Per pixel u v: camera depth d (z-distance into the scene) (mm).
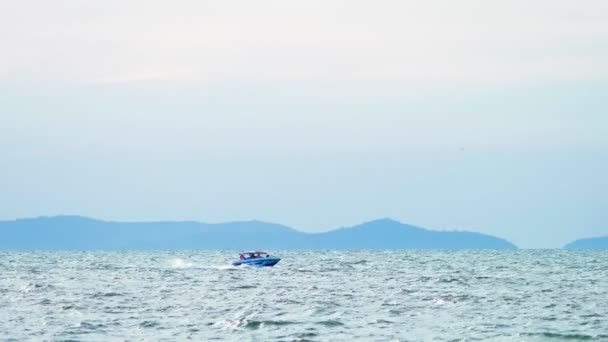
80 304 103750
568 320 87688
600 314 92750
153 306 101500
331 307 99938
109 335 76062
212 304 104000
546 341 74312
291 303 105250
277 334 77125
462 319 88312
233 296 115938
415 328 81375
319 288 131500
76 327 81125
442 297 113125
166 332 78062
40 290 128250
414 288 132500
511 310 97000
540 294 119688
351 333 77938
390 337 75625
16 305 102500
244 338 74625
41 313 93375
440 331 79375
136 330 79312
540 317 90125
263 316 89875
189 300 109750
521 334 77375
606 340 74312
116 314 92562
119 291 125688
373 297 114188
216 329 80062
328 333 77812
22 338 73938
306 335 76500
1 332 77438
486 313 93875
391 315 91812
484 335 77000
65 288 132750
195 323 84312
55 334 76375
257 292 123188
